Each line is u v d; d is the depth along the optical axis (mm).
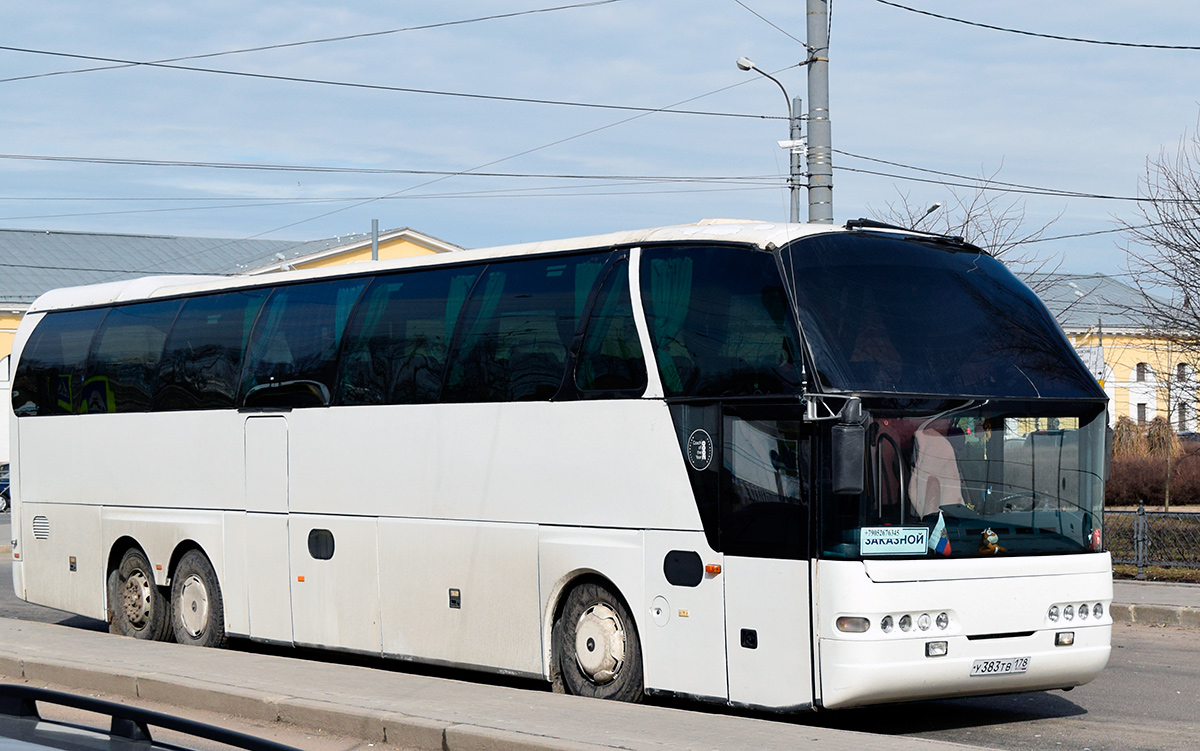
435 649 11219
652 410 9703
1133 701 10391
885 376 8875
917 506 8758
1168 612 14789
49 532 15453
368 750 8633
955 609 8719
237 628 13109
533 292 10773
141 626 14297
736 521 9109
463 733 8227
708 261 9617
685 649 9352
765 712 9688
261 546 12852
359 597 11883
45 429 15586
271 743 3562
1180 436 28609
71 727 3826
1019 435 9266
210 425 13484
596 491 10008
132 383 14484
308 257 56531
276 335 12969
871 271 9406
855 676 8422
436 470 11250
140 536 14219
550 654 10359
